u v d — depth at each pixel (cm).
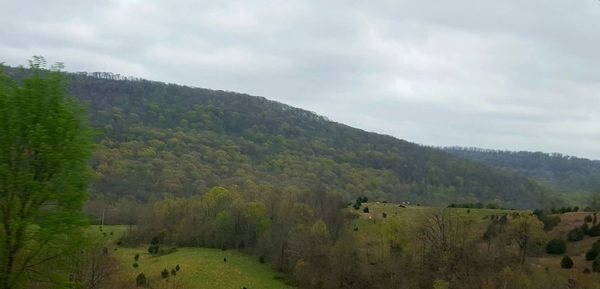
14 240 1888
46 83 1962
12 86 1920
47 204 1956
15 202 1892
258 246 7444
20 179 1838
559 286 4316
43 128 1881
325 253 6309
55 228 1892
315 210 7500
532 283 4388
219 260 7081
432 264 5391
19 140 1894
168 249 7856
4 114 1852
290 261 6569
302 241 6544
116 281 5150
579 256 5897
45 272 2034
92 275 3841
